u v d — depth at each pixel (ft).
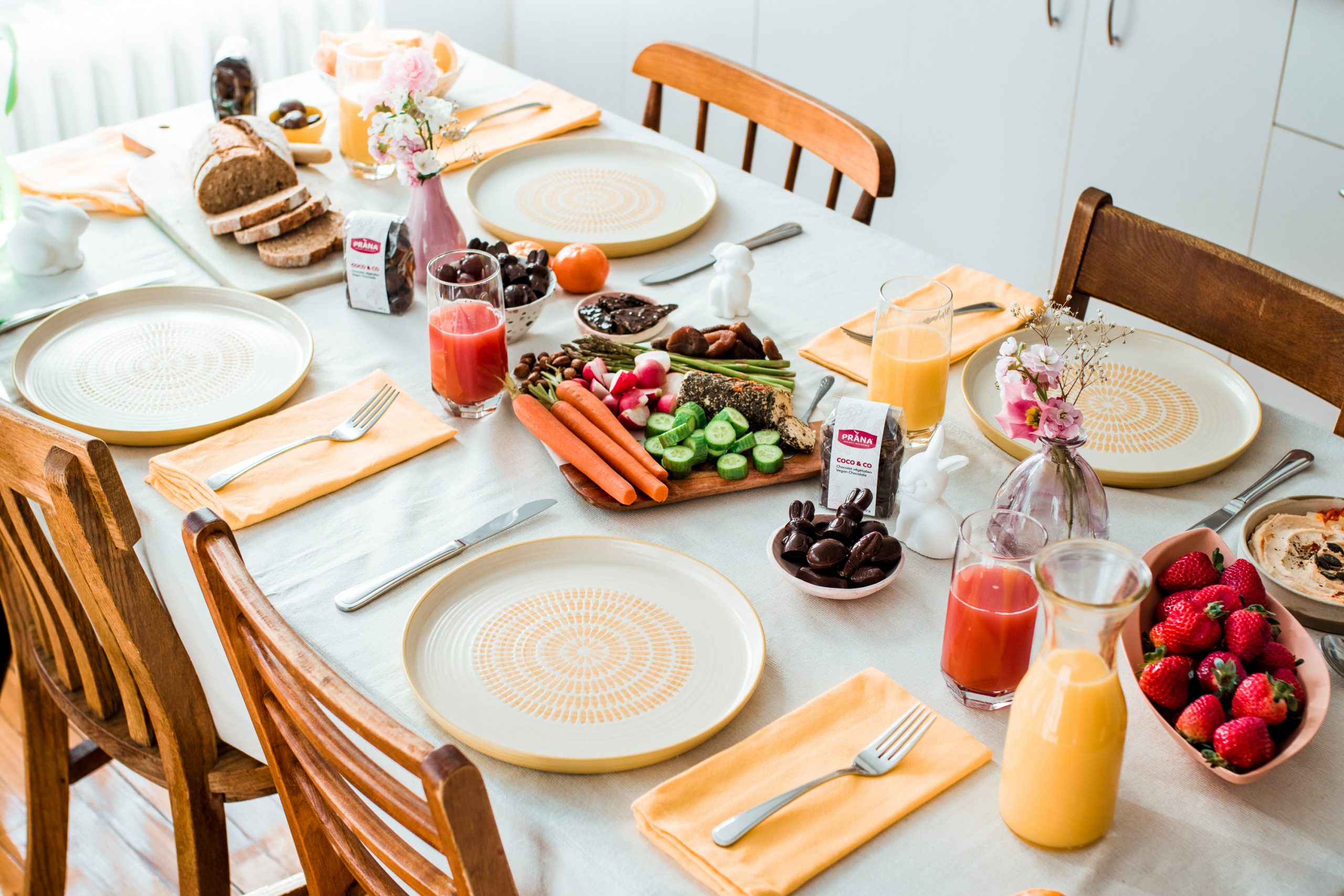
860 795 2.86
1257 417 4.28
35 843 5.21
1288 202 7.95
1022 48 8.86
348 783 3.48
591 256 5.10
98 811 6.23
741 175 6.22
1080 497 3.44
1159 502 3.97
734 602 3.49
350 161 6.08
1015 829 2.79
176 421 4.28
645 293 5.17
